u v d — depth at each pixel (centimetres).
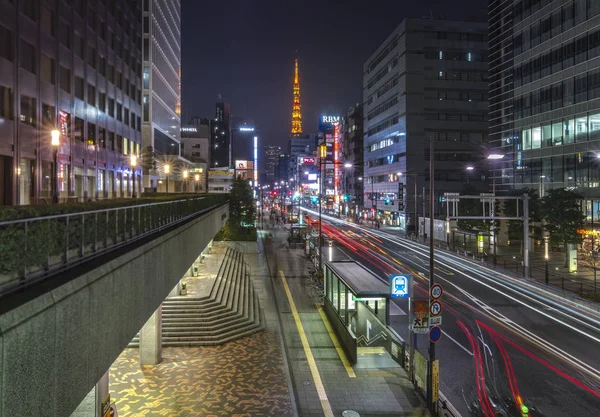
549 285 3416
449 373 1839
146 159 5866
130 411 1461
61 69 3344
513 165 5784
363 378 1783
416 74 8662
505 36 5991
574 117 4697
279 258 5041
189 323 2261
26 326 559
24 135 2795
